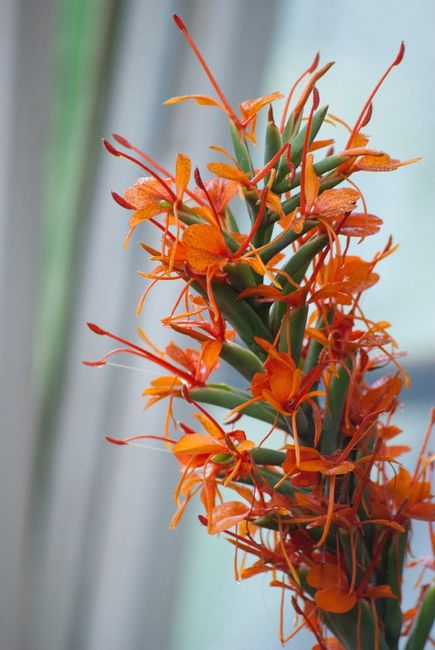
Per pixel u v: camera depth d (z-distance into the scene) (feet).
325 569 2.83
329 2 5.25
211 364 2.79
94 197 5.14
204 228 2.76
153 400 2.88
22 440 5.25
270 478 2.82
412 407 5.29
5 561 5.35
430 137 5.37
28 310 5.18
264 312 2.84
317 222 2.78
